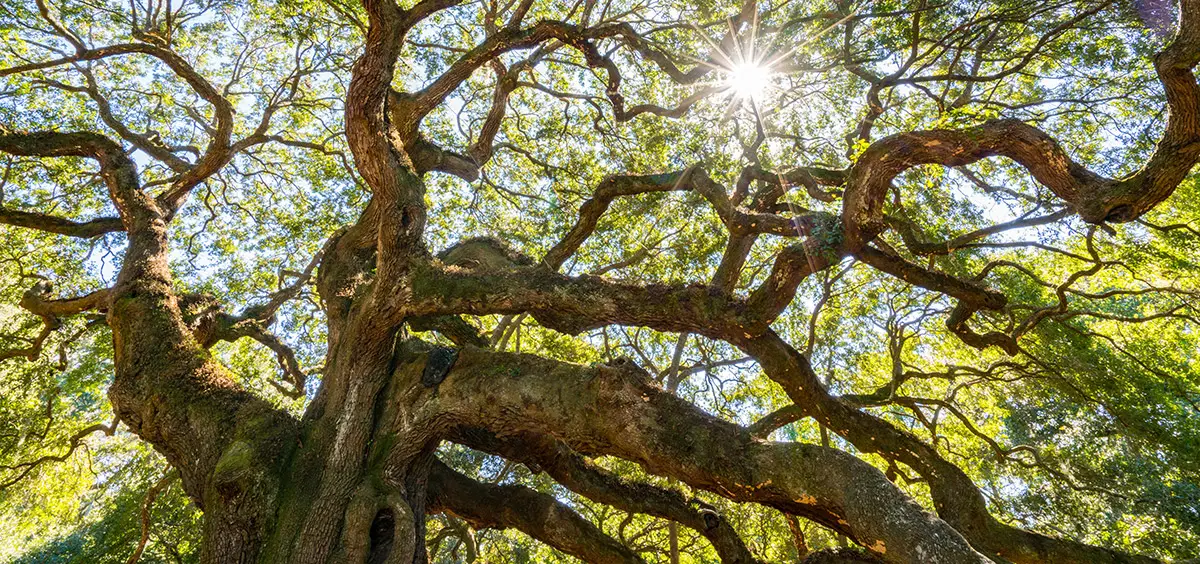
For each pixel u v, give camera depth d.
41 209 14.47
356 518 6.93
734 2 12.94
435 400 7.68
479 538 16.33
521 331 15.72
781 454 6.39
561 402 7.20
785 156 14.23
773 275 6.73
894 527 5.63
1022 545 6.59
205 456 7.56
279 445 7.60
